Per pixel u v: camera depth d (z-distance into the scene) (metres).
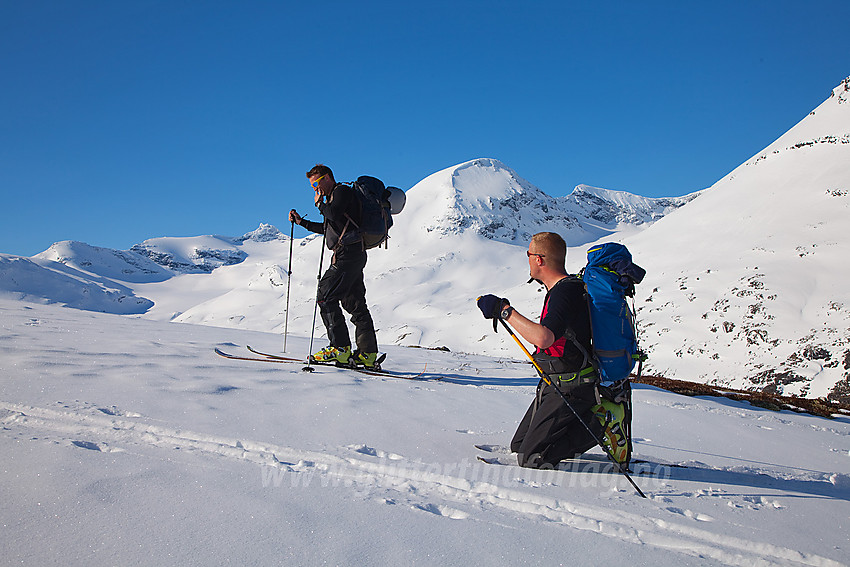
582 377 2.90
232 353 6.18
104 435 2.87
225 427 3.13
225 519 1.91
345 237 5.66
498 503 2.34
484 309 2.92
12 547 1.62
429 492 2.42
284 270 172.50
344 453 2.84
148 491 2.11
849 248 63.22
